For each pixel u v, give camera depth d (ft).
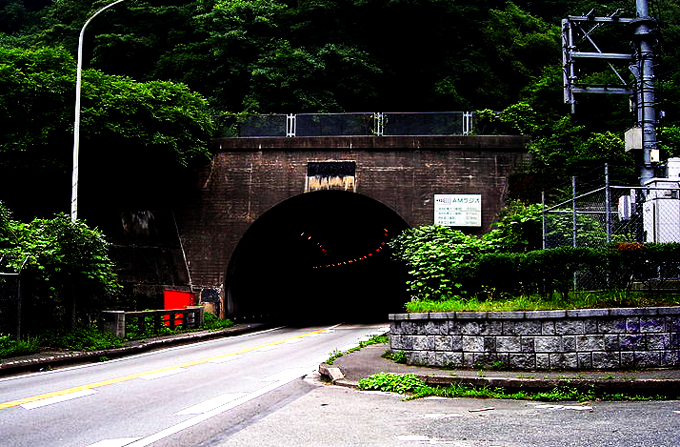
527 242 51.55
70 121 82.69
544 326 33.35
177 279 94.38
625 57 53.93
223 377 39.22
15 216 92.58
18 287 52.29
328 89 128.67
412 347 38.63
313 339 71.82
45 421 25.26
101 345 55.93
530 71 151.64
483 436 20.93
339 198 99.81
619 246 35.06
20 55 84.58
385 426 23.21
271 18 130.31
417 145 91.25
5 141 81.82
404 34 139.54
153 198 96.17
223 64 125.80
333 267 151.53
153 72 132.87
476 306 37.55
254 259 105.29
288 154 93.86
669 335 32.30
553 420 23.43
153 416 26.08
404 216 90.94
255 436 21.79
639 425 21.84
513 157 90.58
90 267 60.49
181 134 91.09
